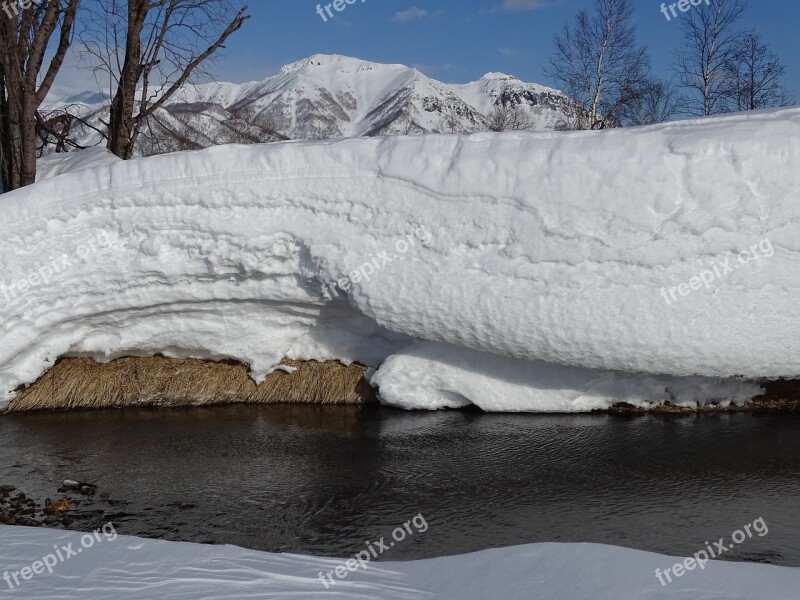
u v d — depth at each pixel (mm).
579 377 9766
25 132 13539
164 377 10664
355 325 10492
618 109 26938
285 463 8273
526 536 6414
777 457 8172
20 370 10102
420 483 7645
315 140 10188
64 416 10164
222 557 5441
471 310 9055
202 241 9727
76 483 7637
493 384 9922
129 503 7203
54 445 8930
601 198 8664
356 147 9484
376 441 8961
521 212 8898
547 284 8844
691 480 7586
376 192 9375
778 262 8531
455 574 5211
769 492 7266
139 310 10211
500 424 9523
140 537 5914
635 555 5414
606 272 8719
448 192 9102
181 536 6480
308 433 9328
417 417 9930
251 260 9695
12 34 13289
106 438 9188
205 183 9633
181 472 8023
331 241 9477
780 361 8836
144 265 9797
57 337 10258
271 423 9766
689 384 9820
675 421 9523
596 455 8352
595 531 6496
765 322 8586
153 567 5242
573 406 9891
